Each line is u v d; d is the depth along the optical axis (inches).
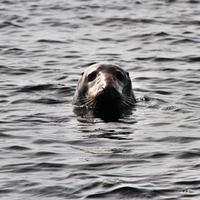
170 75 2504.9
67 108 2100.1
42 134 1811.0
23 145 1712.6
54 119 1968.5
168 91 2294.5
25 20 3476.9
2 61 2696.9
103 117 1994.3
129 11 3705.7
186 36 3129.9
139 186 1440.7
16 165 1571.1
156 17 3545.8
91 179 1482.5
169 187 1435.8
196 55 2790.4
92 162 1587.1
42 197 1401.3
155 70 2581.2
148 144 1720.0
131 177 1491.1
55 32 3243.1
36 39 3093.0
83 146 1706.4
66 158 1616.6
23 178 1492.4
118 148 1688.0
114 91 2038.6
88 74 2154.3
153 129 1860.2
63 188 1440.7
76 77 2481.5
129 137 1782.7
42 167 1557.6
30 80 2420.0
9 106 2100.1
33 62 2689.5
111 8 3791.8
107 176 1498.5
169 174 1505.9
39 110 2065.7
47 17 3555.6
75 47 2960.1
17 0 3969.0
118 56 2802.7
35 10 3718.0
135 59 2755.9
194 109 2078.0
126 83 2154.3
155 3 3929.6
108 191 1424.7
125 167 1553.9
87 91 2135.8
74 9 3759.8
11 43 3009.4
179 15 3595.0
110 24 3412.9
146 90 2306.8
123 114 2027.6
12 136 1790.1
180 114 2017.7
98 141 1748.3
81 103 2139.5
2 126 1882.4
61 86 2351.1
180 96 2233.0
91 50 2908.5
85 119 1972.2
